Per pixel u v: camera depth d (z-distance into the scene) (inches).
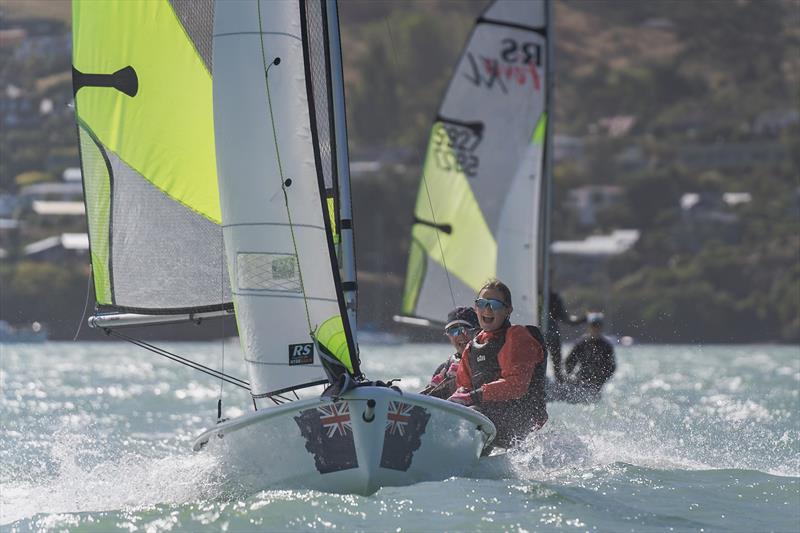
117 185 1178.6
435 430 1000.9
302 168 1008.2
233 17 1024.9
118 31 1178.6
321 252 999.6
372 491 981.8
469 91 2281.0
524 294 2213.3
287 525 887.1
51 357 5846.5
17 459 1330.0
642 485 1065.5
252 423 997.8
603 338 1987.0
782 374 3863.2
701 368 4594.0
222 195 1018.7
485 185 2266.2
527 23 2230.6
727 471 1165.1
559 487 1031.0
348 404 965.2
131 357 5866.1
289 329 997.8
